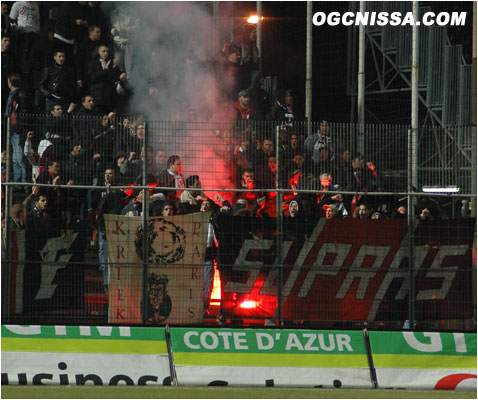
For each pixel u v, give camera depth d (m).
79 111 41.03
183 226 29.44
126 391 25.00
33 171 31.05
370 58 52.69
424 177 35.38
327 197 31.92
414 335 27.53
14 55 43.53
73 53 44.50
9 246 28.19
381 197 32.91
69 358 26.17
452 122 46.88
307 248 29.58
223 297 29.08
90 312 28.81
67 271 28.66
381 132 35.31
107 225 28.91
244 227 29.33
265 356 26.73
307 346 27.00
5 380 25.80
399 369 27.02
